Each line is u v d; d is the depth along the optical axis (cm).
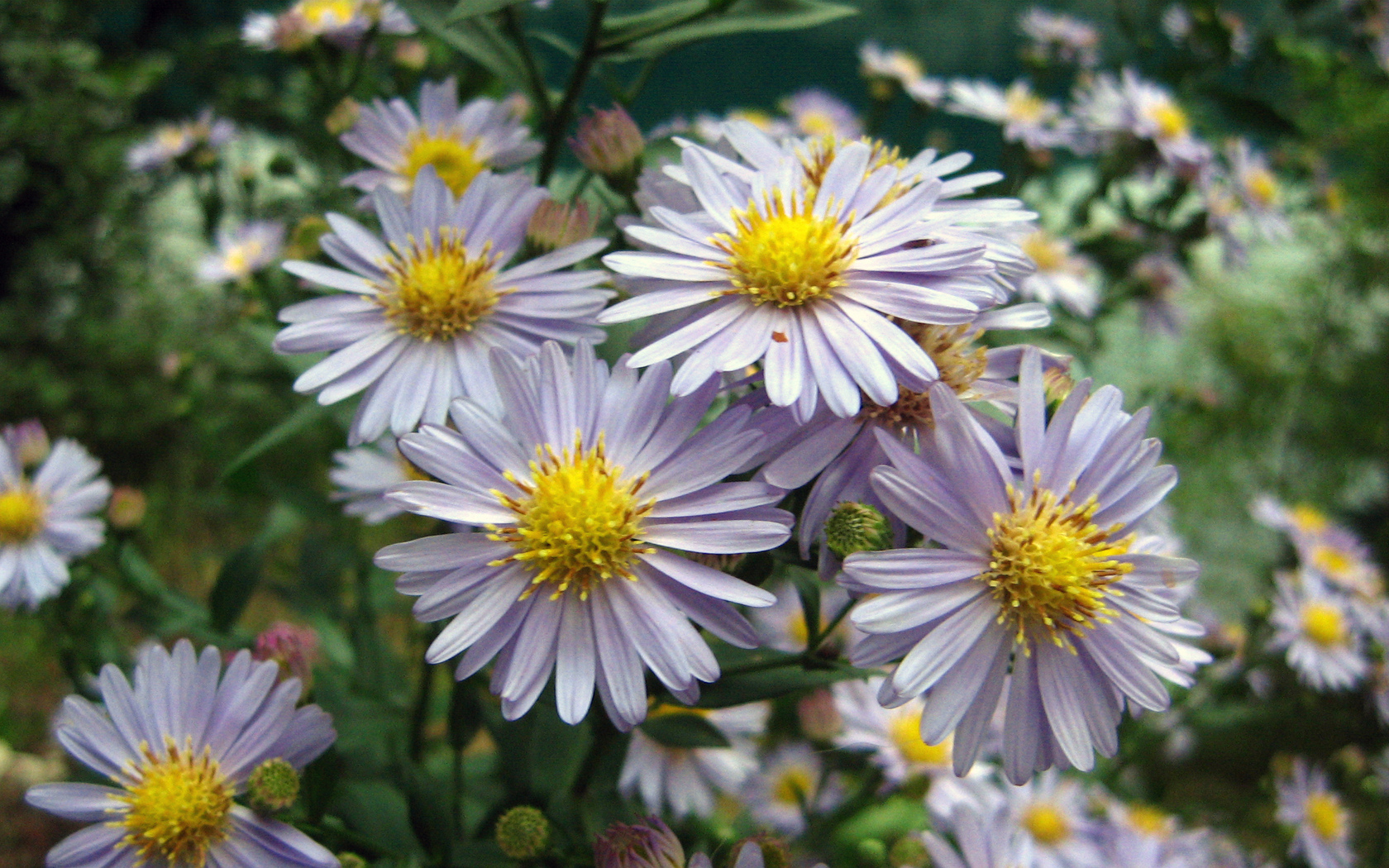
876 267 13
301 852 14
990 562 13
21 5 53
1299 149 35
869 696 21
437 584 13
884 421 13
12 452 21
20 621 42
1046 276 25
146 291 58
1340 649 27
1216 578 48
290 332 15
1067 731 13
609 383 13
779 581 18
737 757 24
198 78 51
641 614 13
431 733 28
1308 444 52
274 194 33
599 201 17
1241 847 28
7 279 62
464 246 15
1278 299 52
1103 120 26
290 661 16
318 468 46
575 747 17
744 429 13
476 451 13
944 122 33
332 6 22
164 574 51
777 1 17
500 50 18
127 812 14
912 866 18
